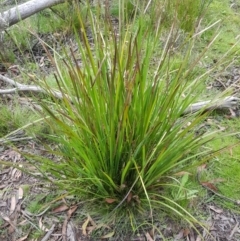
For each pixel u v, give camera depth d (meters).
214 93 2.54
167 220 1.84
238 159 2.14
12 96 2.55
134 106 1.63
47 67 2.85
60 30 3.19
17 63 2.88
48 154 2.17
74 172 1.77
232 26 3.27
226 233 1.81
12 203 1.96
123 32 1.71
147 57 1.65
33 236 1.81
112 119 1.55
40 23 3.29
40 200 1.96
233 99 2.42
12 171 2.12
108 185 1.74
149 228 1.81
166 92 1.72
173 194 1.87
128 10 3.10
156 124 1.57
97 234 1.80
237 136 2.29
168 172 1.90
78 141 1.62
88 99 1.56
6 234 1.83
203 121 2.38
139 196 1.83
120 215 1.84
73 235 1.80
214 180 2.03
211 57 2.89
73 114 1.68
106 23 1.67
